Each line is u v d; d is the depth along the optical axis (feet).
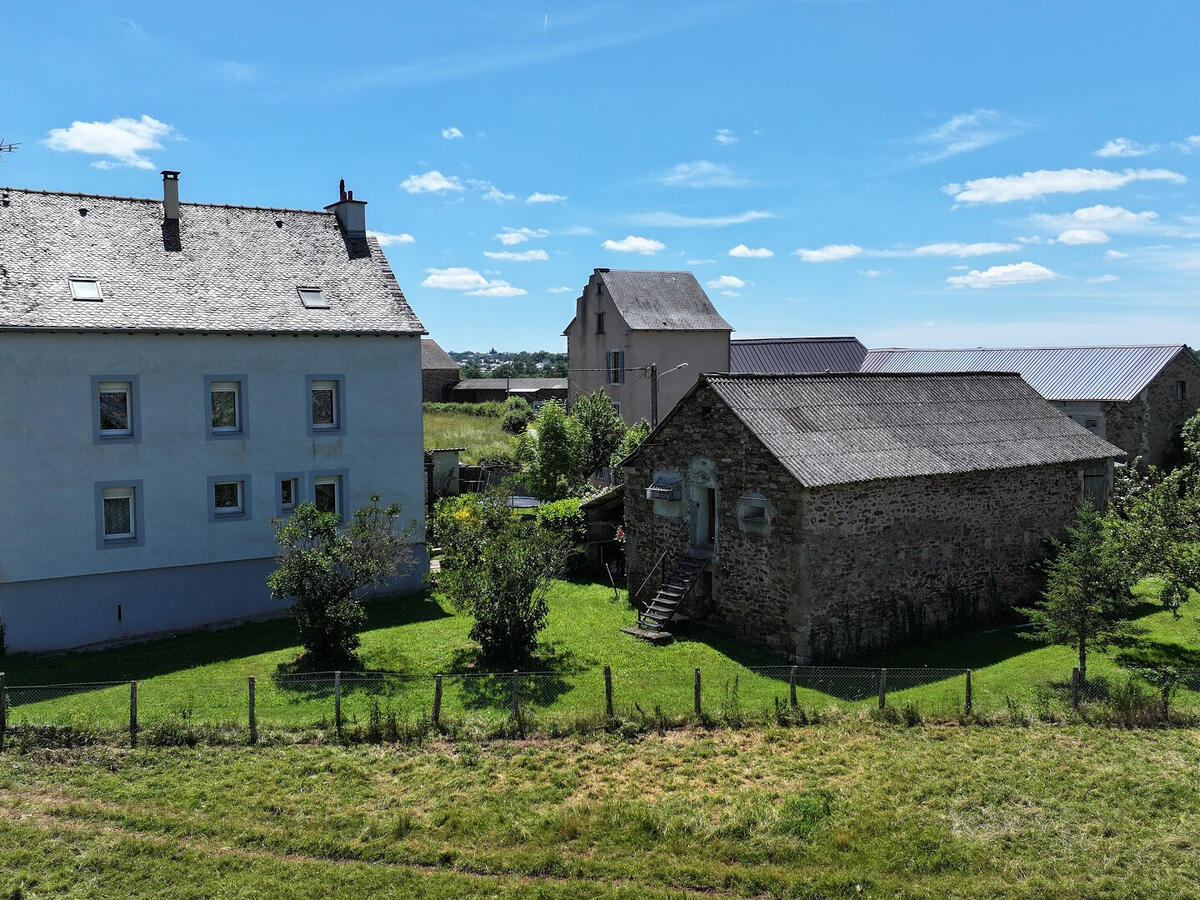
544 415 122.72
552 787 44.47
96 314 69.26
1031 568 77.87
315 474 79.82
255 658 67.10
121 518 71.92
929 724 51.78
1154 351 133.69
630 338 153.99
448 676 58.70
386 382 82.84
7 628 67.41
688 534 73.67
